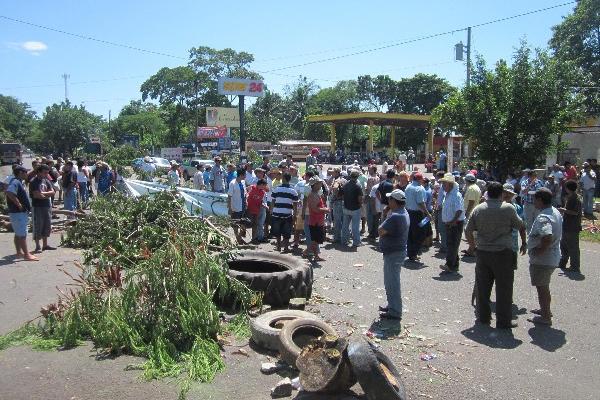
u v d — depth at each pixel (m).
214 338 6.33
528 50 20.36
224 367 5.63
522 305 8.25
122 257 8.23
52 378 5.23
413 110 84.56
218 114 61.59
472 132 21.14
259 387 5.20
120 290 6.63
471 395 5.14
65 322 6.21
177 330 6.11
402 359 5.98
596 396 5.19
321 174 16.78
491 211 7.10
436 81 82.62
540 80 19.81
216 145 60.62
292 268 8.58
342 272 10.13
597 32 37.50
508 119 20.17
